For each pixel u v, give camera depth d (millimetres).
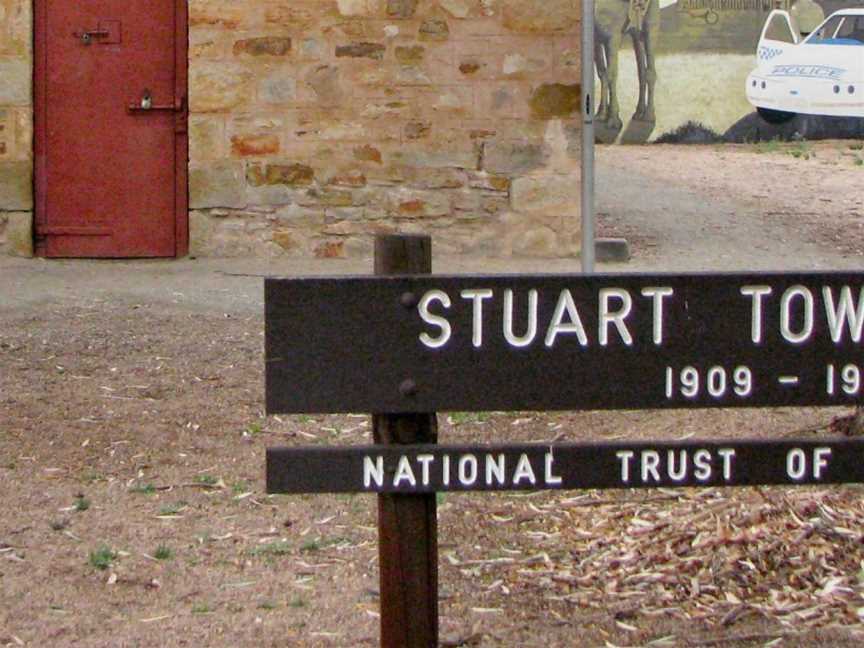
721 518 5945
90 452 7250
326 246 11953
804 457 4062
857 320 4016
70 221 11859
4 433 7473
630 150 22609
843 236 13883
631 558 5754
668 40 23641
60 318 9766
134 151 11859
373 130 11867
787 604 5355
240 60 11766
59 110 11789
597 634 5141
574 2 11789
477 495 6586
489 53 11805
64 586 5680
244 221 11930
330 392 4035
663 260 12320
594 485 4062
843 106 23562
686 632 5141
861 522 5859
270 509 6555
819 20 23672
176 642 5137
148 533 6238
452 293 4016
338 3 11734
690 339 4016
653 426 7211
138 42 11789
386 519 4258
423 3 11750
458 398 4039
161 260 11898
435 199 11930
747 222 14508
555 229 11992
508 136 11883
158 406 7945
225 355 8930
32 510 6492
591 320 4020
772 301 4008
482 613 5340
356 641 5137
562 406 4031
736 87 23719
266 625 5289
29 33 11641
